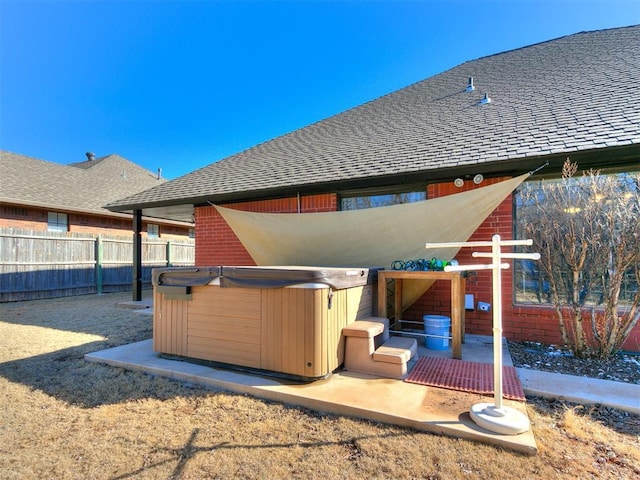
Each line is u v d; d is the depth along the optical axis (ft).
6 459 8.98
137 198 31.91
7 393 13.01
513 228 19.36
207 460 8.83
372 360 13.88
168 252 54.08
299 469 8.41
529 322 18.88
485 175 20.12
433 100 31.37
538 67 29.89
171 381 13.98
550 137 18.16
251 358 13.92
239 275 14.10
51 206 43.37
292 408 11.53
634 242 14.48
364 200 24.44
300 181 23.54
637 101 19.17
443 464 8.44
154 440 9.77
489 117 23.93
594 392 12.14
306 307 12.91
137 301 33.35
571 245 15.65
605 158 16.74
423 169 19.38
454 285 15.79
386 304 17.31
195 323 15.29
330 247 23.32
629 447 9.22
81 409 11.73
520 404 11.13
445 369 14.32
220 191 26.71
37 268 38.75
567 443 9.34
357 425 10.32
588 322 17.56
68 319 27.04
